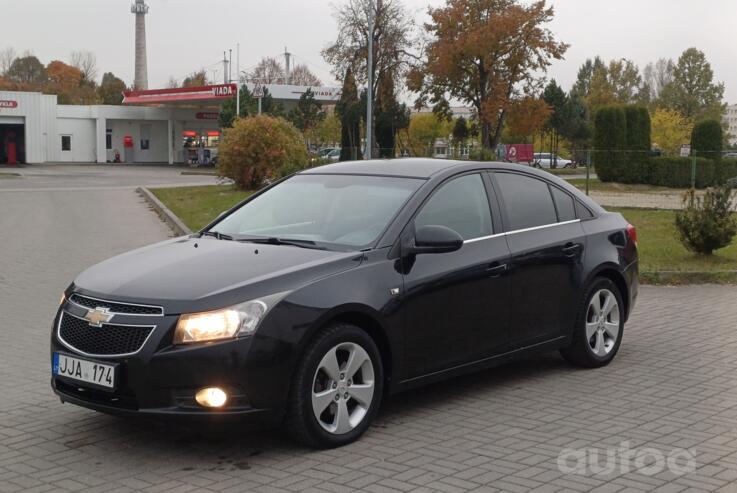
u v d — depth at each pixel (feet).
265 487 14.46
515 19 153.69
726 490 14.34
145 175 159.74
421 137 209.77
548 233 21.30
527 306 20.44
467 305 18.92
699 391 20.47
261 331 15.34
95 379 15.60
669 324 28.35
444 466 15.42
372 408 17.03
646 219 67.00
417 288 17.81
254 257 17.37
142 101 230.27
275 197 21.17
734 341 25.85
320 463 15.58
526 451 16.22
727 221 42.47
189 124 238.89
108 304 15.99
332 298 16.25
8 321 29.09
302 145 98.68
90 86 419.74
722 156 111.65
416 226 18.40
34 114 217.97
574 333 21.94
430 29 161.58
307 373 15.83
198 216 64.64
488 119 159.94
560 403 19.45
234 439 16.92
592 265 22.09
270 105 196.75
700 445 16.61
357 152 139.03
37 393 20.39
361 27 153.48
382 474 15.02
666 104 305.32
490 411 18.85
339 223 18.86
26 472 15.28
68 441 16.92
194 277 16.31
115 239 54.24
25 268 41.57
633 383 21.18
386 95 157.89
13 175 152.15
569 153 239.91
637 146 116.26
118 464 15.64
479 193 20.29
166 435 17.21
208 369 15.01
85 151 232.12
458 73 160.15
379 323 17.08
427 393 20.34
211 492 14.25
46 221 67.00
